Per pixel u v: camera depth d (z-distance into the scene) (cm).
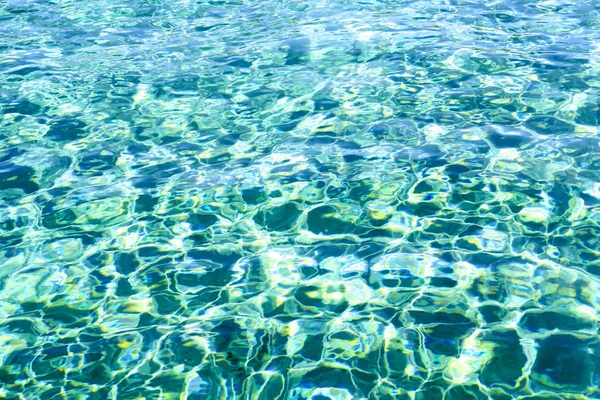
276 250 352
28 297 326
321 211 381
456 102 496
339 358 278
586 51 571
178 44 650
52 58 627
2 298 327
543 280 316
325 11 721
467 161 418
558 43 593
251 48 625
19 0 807
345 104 505
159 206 395
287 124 484
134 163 445
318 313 306
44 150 466
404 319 298
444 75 541
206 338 294
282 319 304
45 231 378
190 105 522
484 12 686
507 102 491
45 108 528
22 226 383
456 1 727
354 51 601
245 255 350
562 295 305
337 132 467
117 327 304
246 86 547
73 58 625
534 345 278
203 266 343
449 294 312
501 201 377
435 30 640
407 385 262
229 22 707
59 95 549
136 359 284
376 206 381
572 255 331
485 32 629
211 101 527
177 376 273
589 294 305
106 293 327
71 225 382
